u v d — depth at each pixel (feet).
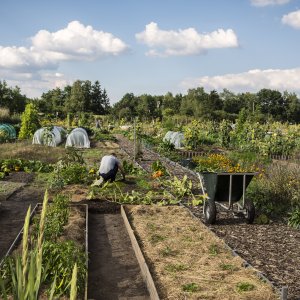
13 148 67.72
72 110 264.72
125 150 80.23
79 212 29.35
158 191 38.27
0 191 36.73
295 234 25.58
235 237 24.61
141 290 17.52
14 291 8.45
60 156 57.98
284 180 33.65
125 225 27.20
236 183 27.66
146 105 217.36
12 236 23.98
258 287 17.07
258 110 173.68
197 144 87.30
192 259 20.30
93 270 19.67
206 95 232.53
